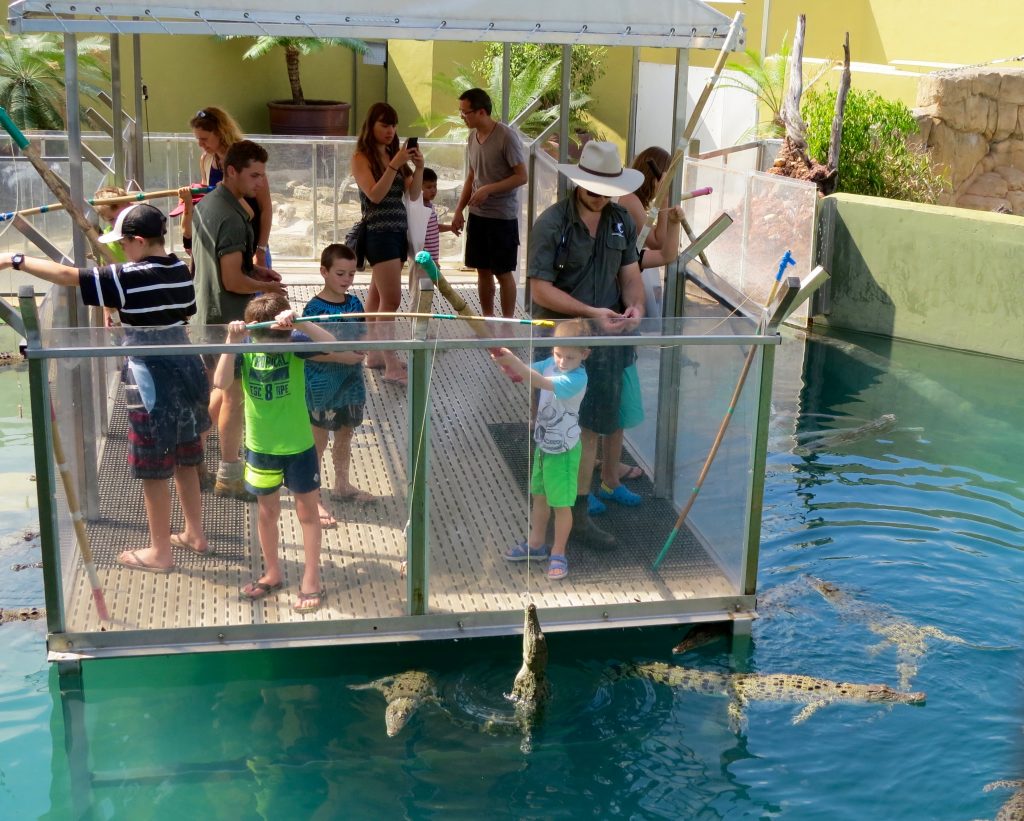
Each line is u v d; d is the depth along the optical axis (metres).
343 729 5.43
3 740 5.31
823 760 5.29
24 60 15.61
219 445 5.37
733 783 5.12
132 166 10.26
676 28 6.13
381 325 5.31
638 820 4.89
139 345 5.14
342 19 5.85
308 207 11.29
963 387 10.66
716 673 5.92
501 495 5.71
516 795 5.02
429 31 5.95
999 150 16.11
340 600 5.67
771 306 5.68
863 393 10.45
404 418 5.50
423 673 5.81
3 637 6.14
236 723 5.47
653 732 5.46
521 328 5.48
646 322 5.58
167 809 4.89
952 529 7.68
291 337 5.25
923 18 19.25
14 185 11.20
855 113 14.66
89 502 5.37
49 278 5.34
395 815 4.87
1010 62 18.14
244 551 5.55
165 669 5.88
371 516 5.60
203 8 5.64
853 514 7.89
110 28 5.60
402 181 8.00
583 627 5.86
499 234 8.71
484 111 8.51
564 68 8.70
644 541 5.99
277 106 18.55
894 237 12.16
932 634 6.34
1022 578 7.01
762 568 7.10
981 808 4.96
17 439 8.80
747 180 13.14
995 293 11.58
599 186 5.86
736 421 5.86
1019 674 5.98
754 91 16.42
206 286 6.53
